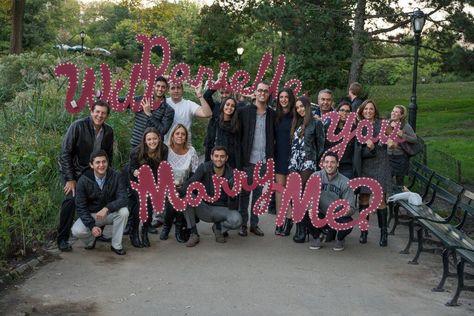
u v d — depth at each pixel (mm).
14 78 16141
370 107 7539
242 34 32562
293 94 7617
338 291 5609
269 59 7773
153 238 7297
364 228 6816
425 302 5398
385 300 5414
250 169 7496
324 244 7309
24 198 6402
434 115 24406
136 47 34562
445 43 23234
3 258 6066
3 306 5039
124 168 6996
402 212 9070
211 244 7113
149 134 6797
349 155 7762
